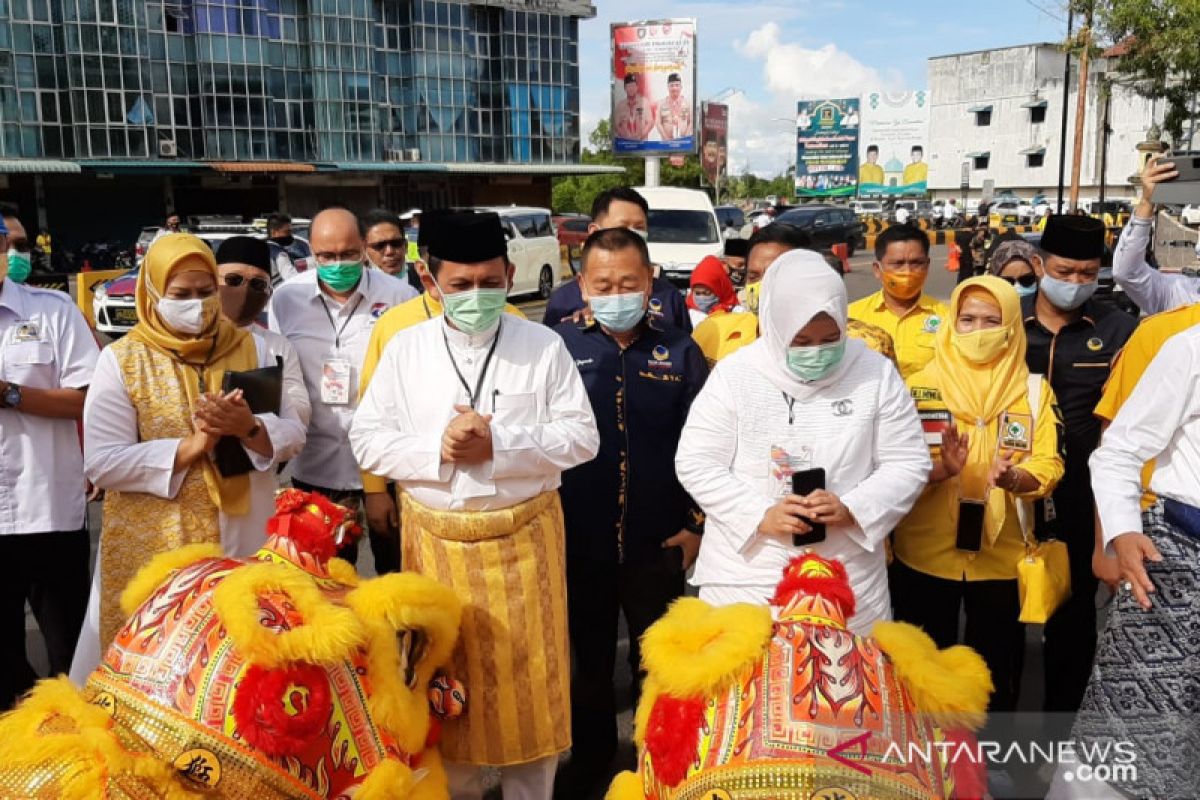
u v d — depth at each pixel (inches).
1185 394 101.0
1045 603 128.8
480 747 119.5
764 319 114.1
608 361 145.9
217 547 113.3
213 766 91.1
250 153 1535.4
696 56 1338.6
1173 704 100.2
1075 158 866.8
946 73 2394.2
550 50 1847.9
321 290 178.1
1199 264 189.6
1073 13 725.9
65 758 89.2
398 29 1692.9
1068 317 164.6
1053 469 132.5
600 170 1899.6
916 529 139.2
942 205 1979.6
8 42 1310.3
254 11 1509.6
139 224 1504.7
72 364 146.9
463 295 117.9
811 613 86.6
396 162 1678.2
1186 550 101.0
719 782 77.5
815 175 2566.4
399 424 125.0
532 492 120.3
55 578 149.2
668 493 146.7
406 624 106.0
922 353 172.1
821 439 113.0
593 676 148.4
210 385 135.3
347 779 98.0
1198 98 730.8
